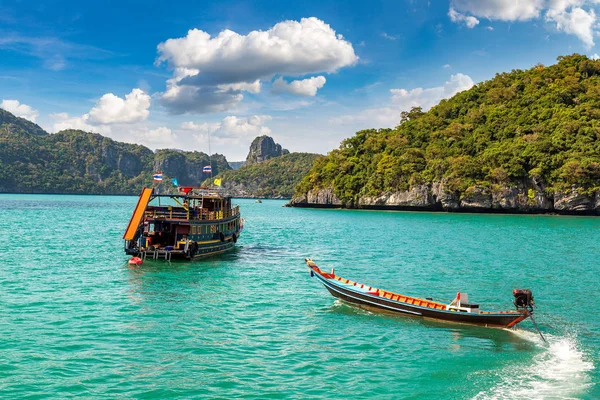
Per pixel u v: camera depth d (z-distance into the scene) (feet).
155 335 77.71
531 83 634.43
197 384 60.03
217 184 178.09
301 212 539.29
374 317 90.63
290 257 167.02
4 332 77.00
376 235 255.91
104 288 110.83
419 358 70.59
